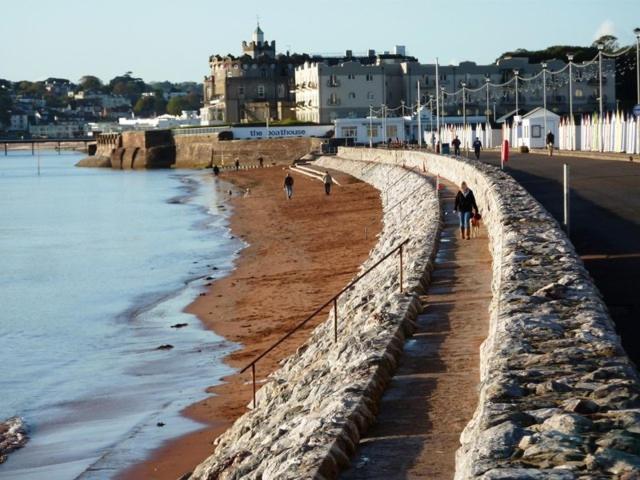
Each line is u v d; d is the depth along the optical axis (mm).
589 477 8141
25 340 36844
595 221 32094
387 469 11977
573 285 16516
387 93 189125
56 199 121062
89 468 21422
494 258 25453
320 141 168125
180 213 93562
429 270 26594
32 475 21469
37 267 57750
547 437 9102
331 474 11516
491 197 34156
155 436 23188
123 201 113812
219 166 187875
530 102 179875
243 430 20531
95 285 49906
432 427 13516
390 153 107438
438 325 20156
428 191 56281
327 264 49000
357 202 84375
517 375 11367
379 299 25062
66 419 25938
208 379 28312
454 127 132000
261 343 32469
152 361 31688
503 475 8227
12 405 27562
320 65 187375
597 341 12773
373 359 16234
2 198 124875
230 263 54938
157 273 53031
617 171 56344
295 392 20031
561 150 91875
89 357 33219
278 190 111688
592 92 177000
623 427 9336
